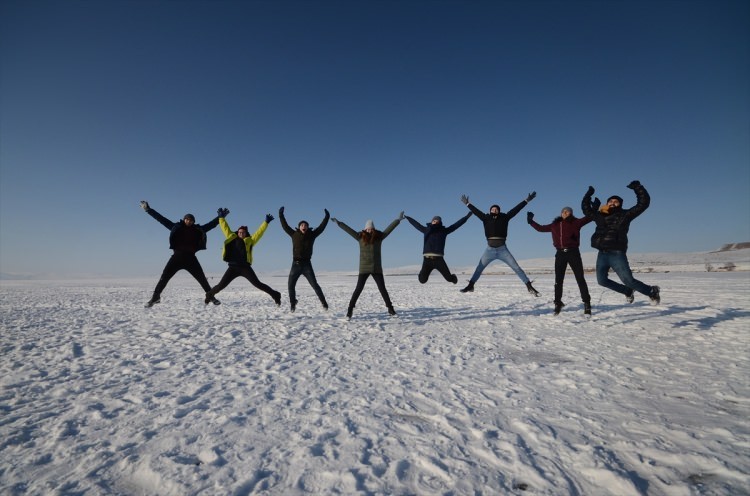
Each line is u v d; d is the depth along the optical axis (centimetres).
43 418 259
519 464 190
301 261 700
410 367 379
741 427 225
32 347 505
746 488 166
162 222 658
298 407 271
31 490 173
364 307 944
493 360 402
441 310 849
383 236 691
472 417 249
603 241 600
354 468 188
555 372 349
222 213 677
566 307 822
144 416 259
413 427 235
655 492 167
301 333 586
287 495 167
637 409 257
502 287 1677
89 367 397
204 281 684
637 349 431
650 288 578
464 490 170
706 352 409
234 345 504
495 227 768
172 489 172
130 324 712
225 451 207
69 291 2073
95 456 204
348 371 367
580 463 190
